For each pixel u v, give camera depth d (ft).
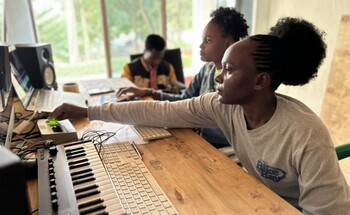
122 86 6.39
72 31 10.50
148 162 2.87
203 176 2.60
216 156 2.99
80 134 3.57
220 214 2.09
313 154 2.35
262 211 2.11
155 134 3.47
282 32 2.71
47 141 3.04
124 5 10.49
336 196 2.25
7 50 3.97
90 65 11.06
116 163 2.77
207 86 5.05
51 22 10.16
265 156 2.79
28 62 5.36
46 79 5.72
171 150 3.13
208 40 4.48
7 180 1.20
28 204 1.30
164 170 2.71
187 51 12.45
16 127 3.70
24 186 1.26
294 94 8.34
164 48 8.26
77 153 2.79
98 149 3.07
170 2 11.34
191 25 12.10
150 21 11.10
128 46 11.07
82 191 2.17
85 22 10.48
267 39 2.60
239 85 2.64
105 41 10.56
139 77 8.17
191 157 2.97
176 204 2.20
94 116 3.81
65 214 1.85
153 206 2.14
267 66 2.54
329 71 7.23
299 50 2.60
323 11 7.31
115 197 2.14
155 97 5.58
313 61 2.70
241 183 2.48
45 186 2.15
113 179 2.49
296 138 2.47
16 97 4.30
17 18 9.25
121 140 3.39
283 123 2.60
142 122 3.69
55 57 10.57
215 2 10.87
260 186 2.44
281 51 2.57
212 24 4.43
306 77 2.78
